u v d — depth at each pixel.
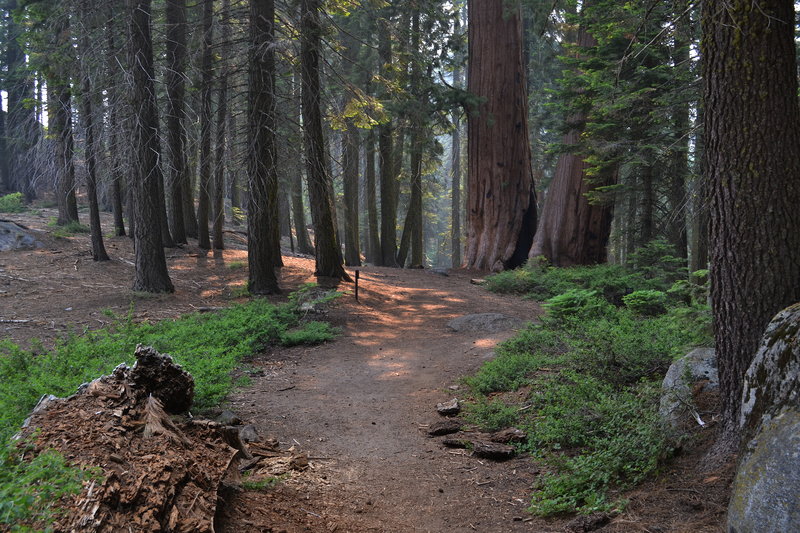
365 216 45.12
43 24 18.06
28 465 3.34
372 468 6.35
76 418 4.23
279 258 21.19
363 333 14.58
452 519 5.12
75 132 18.47
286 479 5.51
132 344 9.90
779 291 4.57
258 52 16.17
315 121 18.78
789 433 3.55
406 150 31.94
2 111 38.22
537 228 29.95
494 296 21.34
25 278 17.28
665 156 15.14
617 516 4.46
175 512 3.64
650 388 6.59
